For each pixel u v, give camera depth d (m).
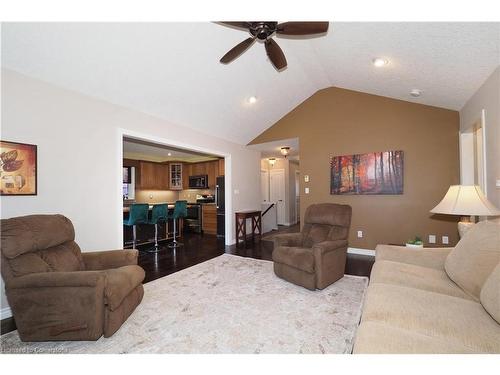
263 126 5.16
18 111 2.31
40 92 2.46
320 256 2.58
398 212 3.96
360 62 3.05
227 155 5.25
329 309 2.24
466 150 3.45
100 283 1.76
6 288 1.73
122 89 2.96
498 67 2.23
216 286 2.81
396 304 1.36
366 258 3.95
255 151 6.23
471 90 2.84
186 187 7.46
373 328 1.14
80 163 2.78
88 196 2.84
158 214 4.64
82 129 2.80
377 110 4.13
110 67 2.62
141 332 1.90
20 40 2.08
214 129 4.63
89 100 2.87
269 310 2.23
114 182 3.12
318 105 4.69
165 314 2.17
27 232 1.85
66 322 1.71
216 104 3.90
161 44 2.54
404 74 2.96
